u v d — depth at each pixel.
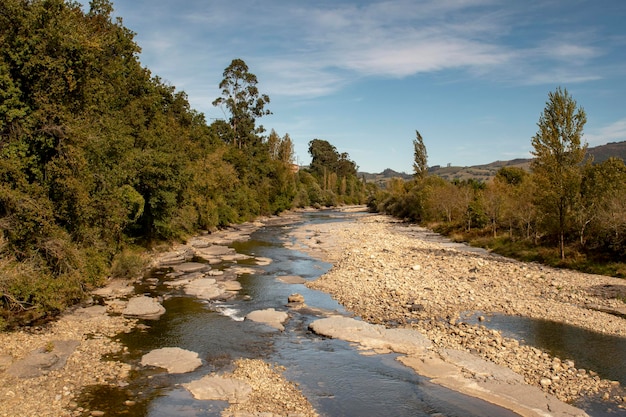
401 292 22.70
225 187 57.81
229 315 19.80
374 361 14.55
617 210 27.77
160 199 35.16
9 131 17.53
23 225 16.69
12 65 17.53
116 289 23.53
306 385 12.84
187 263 31.73
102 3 36.41
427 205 66.31
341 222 71.81
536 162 31.66
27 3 17.86
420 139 93.50
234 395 12.04
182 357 14.51
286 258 35.59
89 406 11.23
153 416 10.84
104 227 23.38
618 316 18.95
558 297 21.80
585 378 12.91
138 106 37.19
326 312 20.30
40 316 17.66
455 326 17.72
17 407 10.92
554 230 30.92
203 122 67.56
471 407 11.45
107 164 25.47
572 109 29.97
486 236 43.88
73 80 18.72
